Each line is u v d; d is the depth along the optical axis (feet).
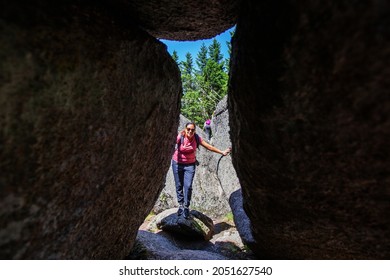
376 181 4.36
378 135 3.73
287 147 4.85
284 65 4.04
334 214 5.53
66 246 4.99
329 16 3.31
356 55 3.24
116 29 5.66
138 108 6.45
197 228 18.15
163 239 14.52
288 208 6.23
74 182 4.82
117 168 6.24
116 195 6.67
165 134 8.67
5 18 3.38
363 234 5.56
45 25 3.91
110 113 5.36
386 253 5.68
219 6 6.38
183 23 7.13
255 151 5.51
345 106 3.74
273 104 4.49
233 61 6.05
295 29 3.72
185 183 18.06
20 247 3.87
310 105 4.09
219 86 97.55
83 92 4.51
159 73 7.31
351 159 4.30
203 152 27.40
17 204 3.68
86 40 4.63
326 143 4.36
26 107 3.57
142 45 6.46
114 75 5.27
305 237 6.88
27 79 3.54
